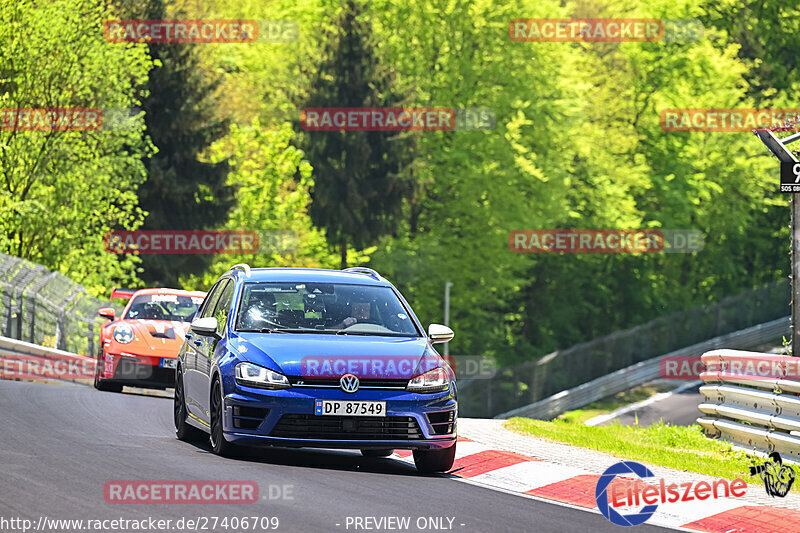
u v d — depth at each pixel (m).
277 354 37.81
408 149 191.75
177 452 39.31
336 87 194.50
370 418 37.31
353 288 42.78
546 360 185.12
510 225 186.62
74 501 29.02
